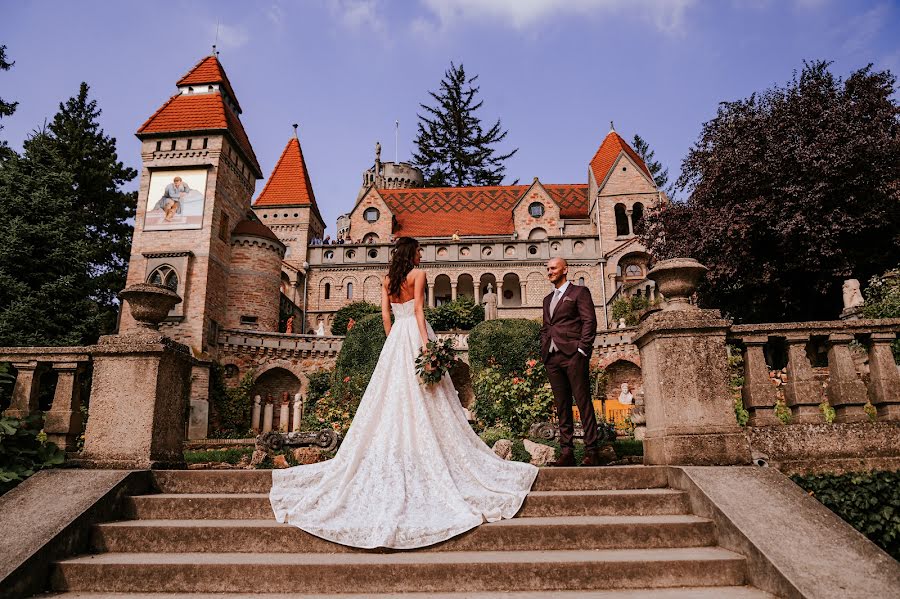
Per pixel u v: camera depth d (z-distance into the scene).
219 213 28.41
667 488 4.69
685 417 4.93
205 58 32.75
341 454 4.50
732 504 3.93
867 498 4.76
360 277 37.25
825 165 17.36
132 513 4.35
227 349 26.41
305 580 3.43
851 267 17.70
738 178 19.53
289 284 37.47
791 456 5.09
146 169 28.28
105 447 5.07
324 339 27.55
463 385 17.72
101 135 37.31
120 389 5.21
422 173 58.22
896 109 18.66
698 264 5.36
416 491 4.14
